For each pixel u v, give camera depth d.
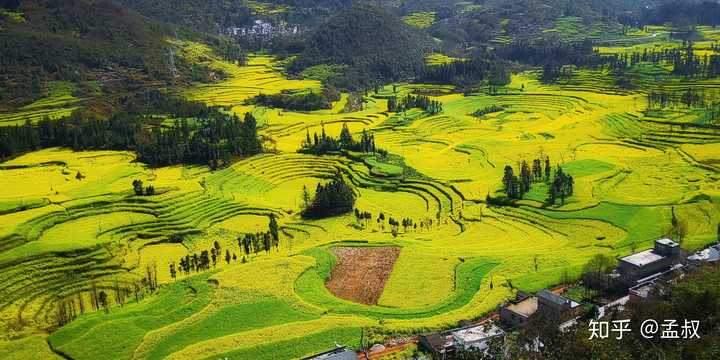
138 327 109.25
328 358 88.75
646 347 79.06
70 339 106.19
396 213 188.12
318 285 127.75
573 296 112.69
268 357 96.06
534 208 174.62
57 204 177.50
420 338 99.19
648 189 183.62
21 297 132.75
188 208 185.12
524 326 96.75
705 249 126.06
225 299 119.50
